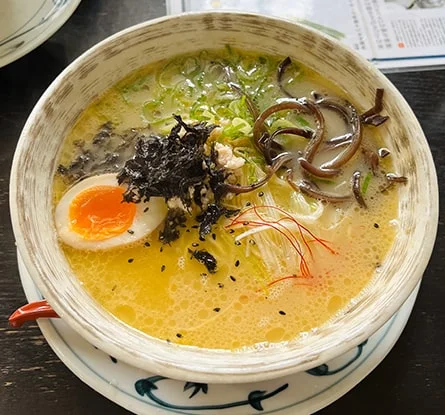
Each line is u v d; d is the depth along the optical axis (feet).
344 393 0.78
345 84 0.98
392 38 1.24
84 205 0.88
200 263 0.85
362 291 0.83
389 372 0.86
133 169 0.86
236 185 0.89
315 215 0.88
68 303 0.72
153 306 0.82
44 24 1.15
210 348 0.78
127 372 0.79
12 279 0.94
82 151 0.94
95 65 0.94
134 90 1.00
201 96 1.00
